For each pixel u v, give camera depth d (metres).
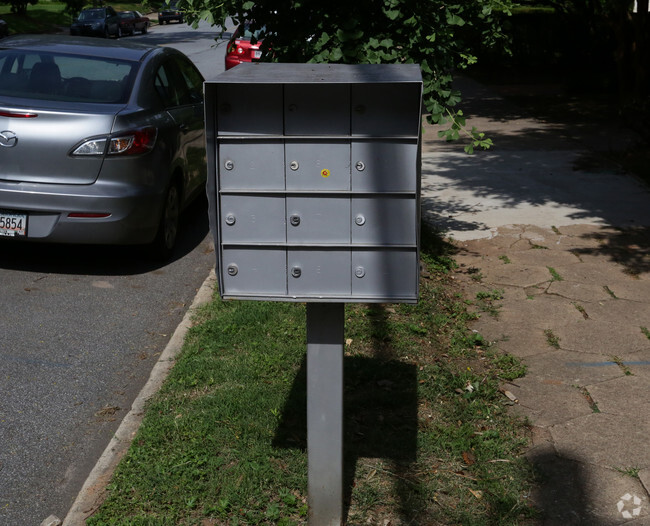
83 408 4.35
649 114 12.63
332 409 2.97
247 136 2.67
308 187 2.70
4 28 38.72
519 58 22.98
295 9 5.83
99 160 6.04
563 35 22.66
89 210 6.07
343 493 3.40
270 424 3.93
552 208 8.40
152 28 51.12
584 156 10.95
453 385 4.42
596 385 4.48
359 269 2.76
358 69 3.02
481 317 5.53
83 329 5.40
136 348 5.14
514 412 4.18
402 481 3.50
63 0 66.00
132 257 6.98
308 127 2.66
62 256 6.92
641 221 7.90
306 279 2.78
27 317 5.56
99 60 6.84
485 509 3.33
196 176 7.69
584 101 16.69
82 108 6.14
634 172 9.96
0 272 6.45
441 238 7.34
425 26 5.74
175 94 7.39
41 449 3.94
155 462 3.60
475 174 9.98
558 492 3.46
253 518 3.22
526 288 6.10
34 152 5.99
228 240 2.76
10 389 4.52
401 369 4.60
